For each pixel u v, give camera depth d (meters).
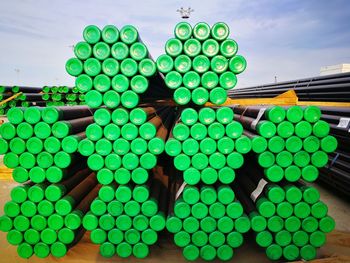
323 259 2.34
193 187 2.40
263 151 2.32
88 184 3.12
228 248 2.38
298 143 2.29
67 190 2.58
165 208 2.67
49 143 2.34
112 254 2.44
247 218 2.36
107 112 2.33
